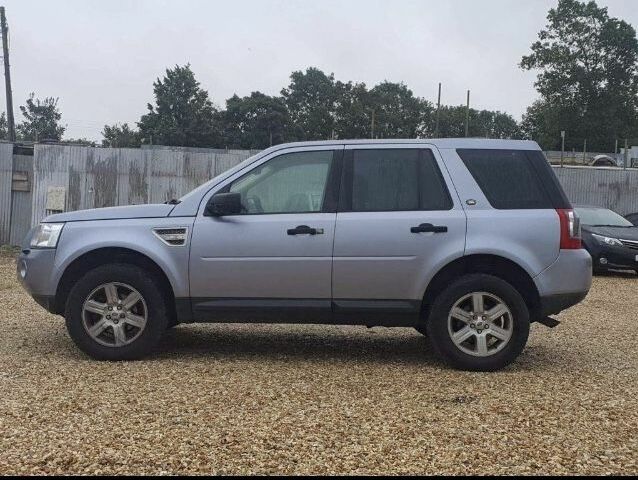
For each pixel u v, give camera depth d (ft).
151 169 58.18
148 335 19.43
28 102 222.07
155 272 19.98
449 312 18.90
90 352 19.51
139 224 19.58
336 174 19.61
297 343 22.79
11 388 16.69
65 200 57.52
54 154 57.31
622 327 26.81
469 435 13.99
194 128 258.37
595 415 15.39
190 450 12.97
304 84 303.68
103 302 19.56
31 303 29.48
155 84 269.03
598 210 51.57
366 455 12.89
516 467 12.48
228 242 19.19
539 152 19.75
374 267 18.93
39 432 13.74
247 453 12.88
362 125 254.47
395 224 18.94
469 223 18.89
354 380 17.98
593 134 231.50
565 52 231.30
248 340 23.15
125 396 16.15
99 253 19.86
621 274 48.55
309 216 19.26
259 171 19.93
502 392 17.08
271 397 16.28
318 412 15.24
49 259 19.63
